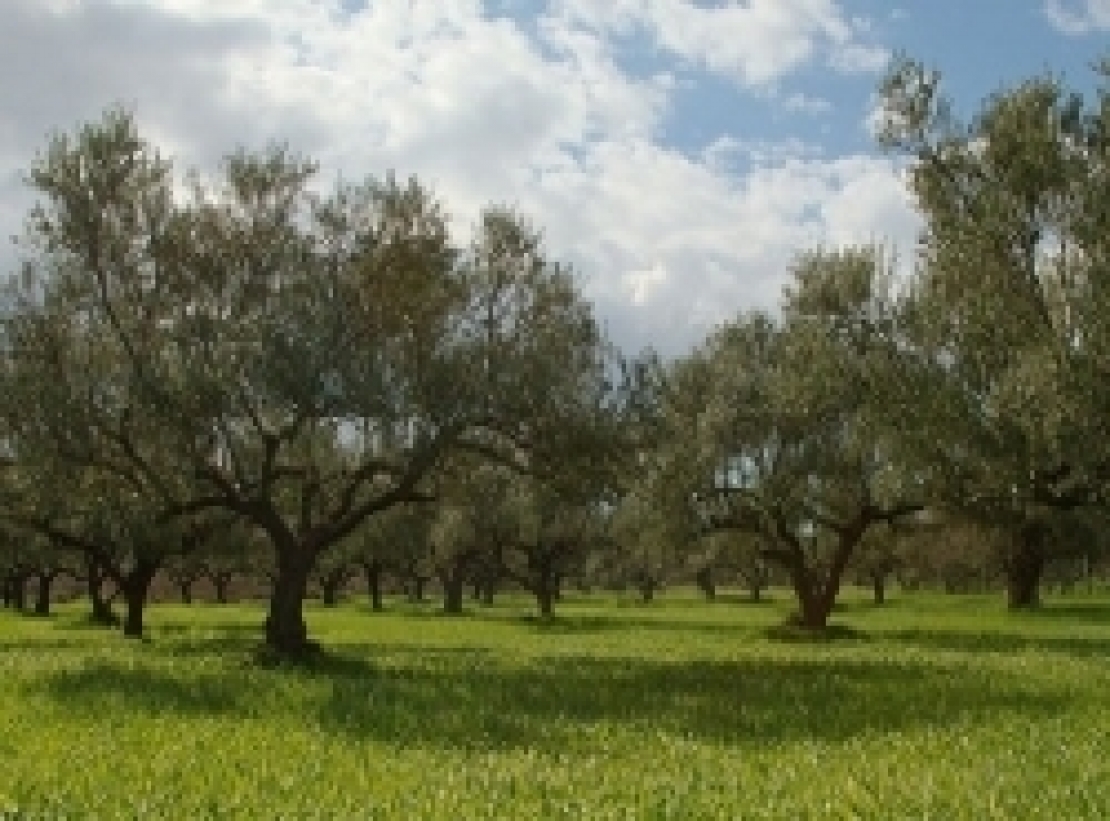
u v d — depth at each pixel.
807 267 45.97
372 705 26.12
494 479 43.88
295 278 36.84
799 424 58.81
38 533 64.00
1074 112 38.34
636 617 83.19
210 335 35.56
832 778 17.11
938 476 40.47
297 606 37.94
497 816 14.20
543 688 30.00
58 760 18.73
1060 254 37.09
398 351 37.38
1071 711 24.31
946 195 39.47
